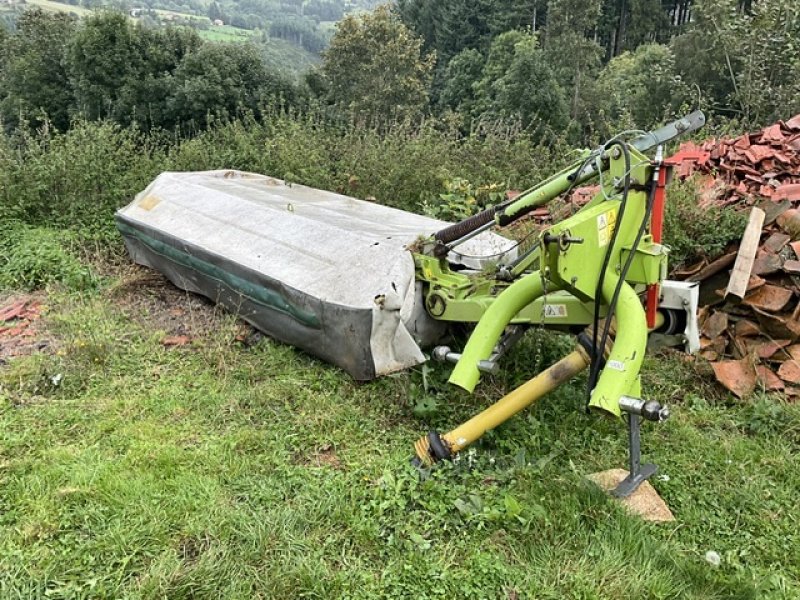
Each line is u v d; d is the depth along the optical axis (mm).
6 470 3068
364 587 2502
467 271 4379
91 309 4973
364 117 10375
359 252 4086
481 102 38125
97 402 3730
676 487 3182
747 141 6223
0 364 4191
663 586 2527
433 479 3051
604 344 2904
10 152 7000
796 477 3268
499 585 2533
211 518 2785
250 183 6223
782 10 12141
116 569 2527
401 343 3799
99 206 6719
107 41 28484
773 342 4254
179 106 28250
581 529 2799
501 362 4086
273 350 4340
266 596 2439
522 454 3240
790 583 2639
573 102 32344
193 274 5070
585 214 2902
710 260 4812
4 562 2520
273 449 3332
